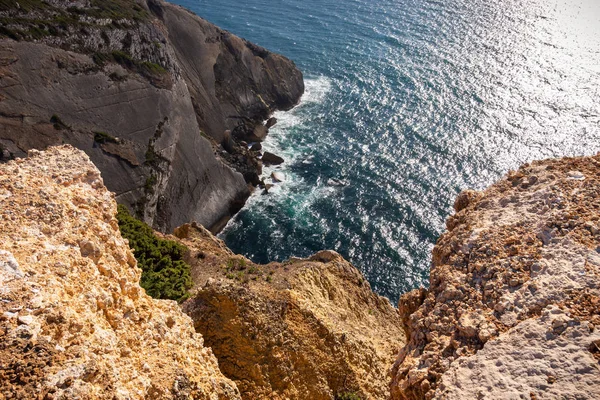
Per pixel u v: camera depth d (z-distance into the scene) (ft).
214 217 216.95
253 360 74.54
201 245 122.62
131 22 214.28
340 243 201.77
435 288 52.19
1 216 40.96
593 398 35.24
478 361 40.70
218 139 269.64
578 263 45.50
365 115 294.66
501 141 259.39
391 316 122.72
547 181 57.93
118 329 39.60
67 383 28.99
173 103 216.74
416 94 310.86
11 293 32.53
